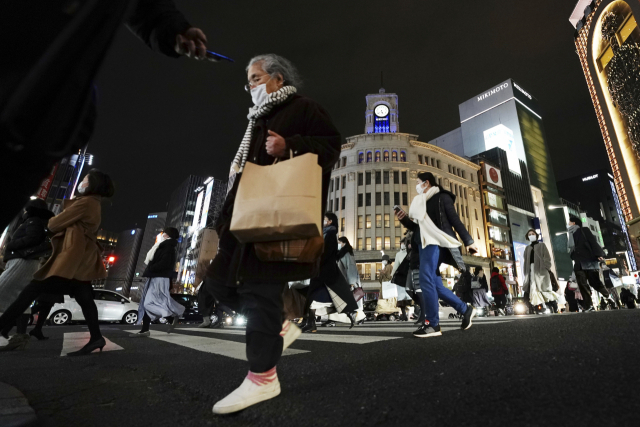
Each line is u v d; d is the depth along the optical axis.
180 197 129.88
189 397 1.58
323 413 1.16
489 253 60.06
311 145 1.57
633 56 63.66
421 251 3.49
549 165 94.50
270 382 1.39
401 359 1.93
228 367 2.17
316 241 1.38
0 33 0.74
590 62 76.81
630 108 64.25
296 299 3.32
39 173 0.83
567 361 1.46
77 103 0.84
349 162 56.44
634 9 63.38
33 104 0.73
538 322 3.25
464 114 105.00
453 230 3.53
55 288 3.04
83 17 0.79
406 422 1.02
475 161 67.00
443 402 1.14
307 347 2.86
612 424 0.87
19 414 1.28
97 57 0.85
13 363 2.65
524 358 1.60
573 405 1.00
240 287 1.52
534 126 97.69
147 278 5.72
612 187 131.25
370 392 1.33
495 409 1.04
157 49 1.66
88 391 1.73
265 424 1.16
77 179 49.28
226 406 1.28
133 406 1.47
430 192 3.62
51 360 2.79
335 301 4.75
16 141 0.73
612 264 70.44
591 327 2.33
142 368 2.26
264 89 1.88
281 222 1.32
